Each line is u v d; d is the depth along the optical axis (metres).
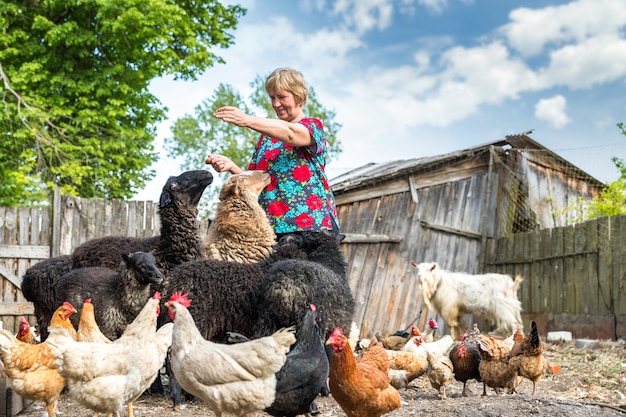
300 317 5.35
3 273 11.59
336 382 4.59
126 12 17.98
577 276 12.28
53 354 4.51
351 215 15.32
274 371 4.33
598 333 11.53
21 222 11.77
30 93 18.41
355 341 6.51
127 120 21.17
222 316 5.59
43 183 18.50
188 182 6.01
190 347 4.41
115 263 6.55
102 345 4.61
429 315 14.98
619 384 7.52
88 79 19.45
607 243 11.44
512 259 14.44
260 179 6.08
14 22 19.53
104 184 20.11
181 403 5.73
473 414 5.20
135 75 19.67
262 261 5.92
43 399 4.74
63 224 11.69
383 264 15.09
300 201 6.07
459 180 15.72
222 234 6.06
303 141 5.77
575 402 5.71
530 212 15.65
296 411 4.62
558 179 16.22
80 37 18.77
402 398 6.47
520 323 12.70
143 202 11.98
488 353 6.43
